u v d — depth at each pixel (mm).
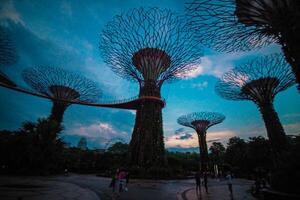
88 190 13891
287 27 9031
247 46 13594
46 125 31719
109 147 69188
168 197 11844
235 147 47406
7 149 29000
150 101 32562
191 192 14406
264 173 23234
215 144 67000
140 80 32969
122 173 13328
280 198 8500
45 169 30188
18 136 30094
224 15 11586
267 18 11219
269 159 35625
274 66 25078
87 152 46969
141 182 21469
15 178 21766
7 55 23219
